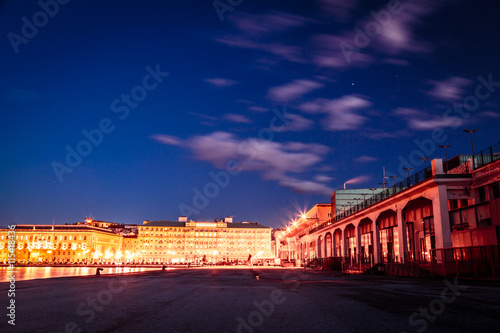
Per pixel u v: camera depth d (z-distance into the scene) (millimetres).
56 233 159000
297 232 105562
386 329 6527
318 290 15195
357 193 76438
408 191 32062
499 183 25562
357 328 6652
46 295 12445
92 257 157625
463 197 28156
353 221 51250
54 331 6383
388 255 43344
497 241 23812
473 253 21797
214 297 12102
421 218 36219
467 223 28734
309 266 69500
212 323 7215
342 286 17750
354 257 50156
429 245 34469
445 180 27984
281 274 35531
